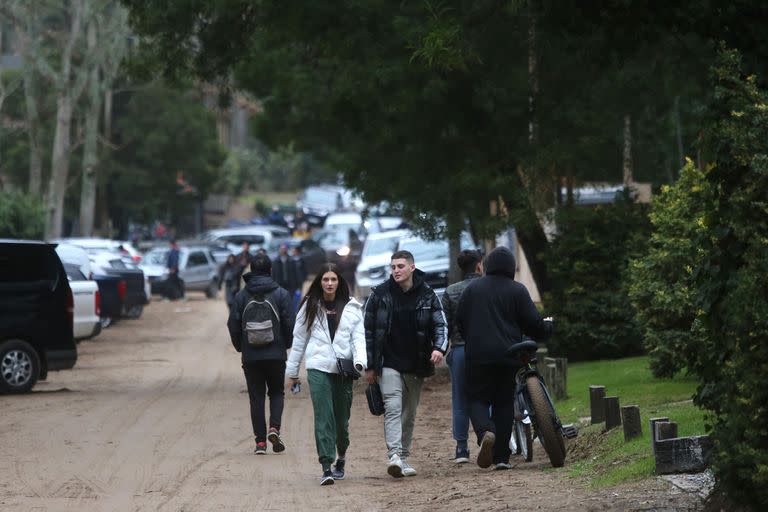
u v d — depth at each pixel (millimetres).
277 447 32625
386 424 29031
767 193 18547
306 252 146000
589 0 29984
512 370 29047
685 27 29000
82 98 143375
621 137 53438
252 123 99250
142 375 57781
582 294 52688
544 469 28688
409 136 52000
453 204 50875
